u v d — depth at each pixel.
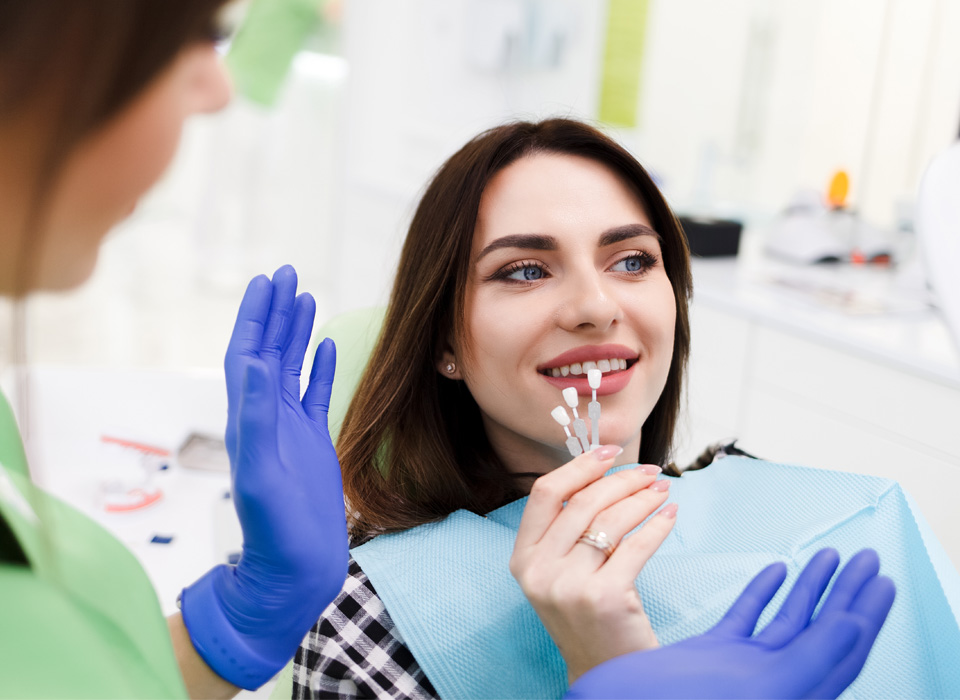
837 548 0.71
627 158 0.75
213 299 3.80
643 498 0.56
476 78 3.03
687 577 0.66
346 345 1.14
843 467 1.59
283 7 2.79
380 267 2.77
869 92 2.08
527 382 0.71
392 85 2.94
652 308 0.72
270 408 0.48
